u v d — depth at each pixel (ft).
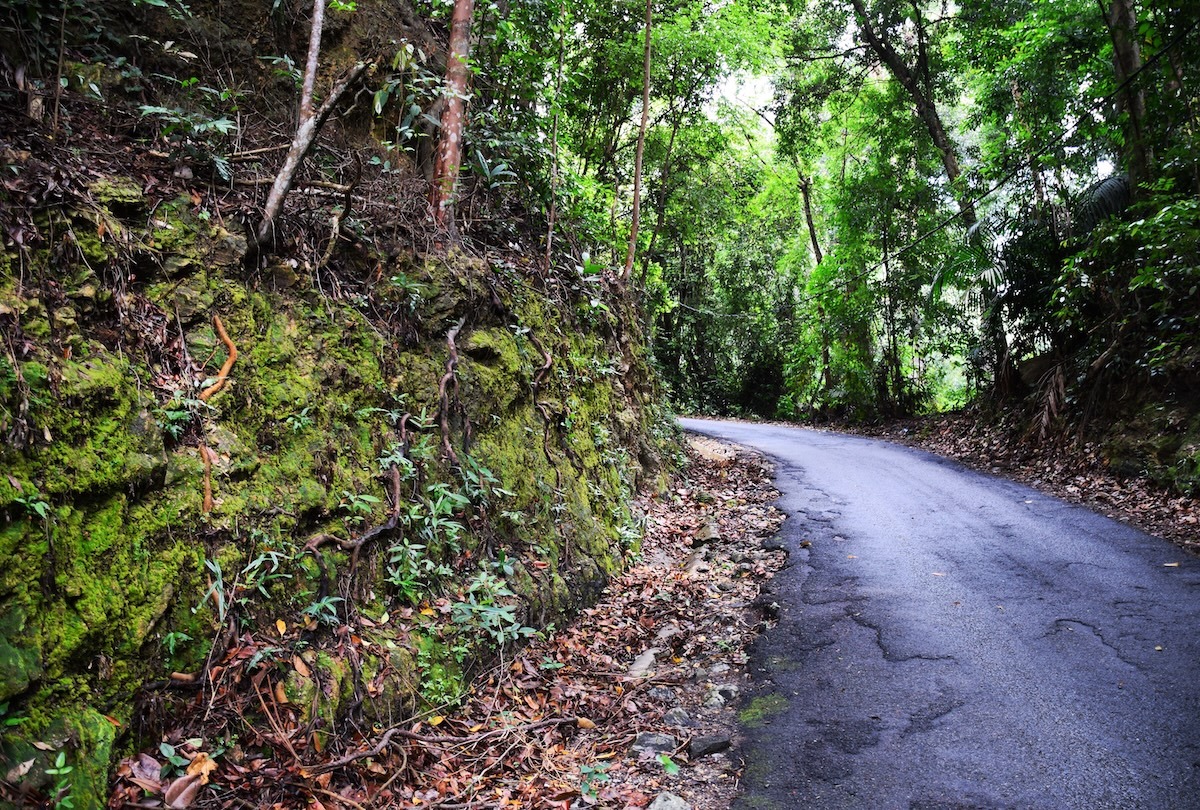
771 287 98.53
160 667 10.53
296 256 15.93
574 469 23.79
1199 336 33.27
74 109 14.05
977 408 53.21
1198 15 32.81
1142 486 31.53
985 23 52.75
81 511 10.17
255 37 18.80
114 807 9.16
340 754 11.63
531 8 26.35
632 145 53.52
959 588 21.35
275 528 12.83
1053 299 38.75
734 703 15.64
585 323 29.25
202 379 12.89
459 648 14.62
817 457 47.85
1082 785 11.77
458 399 18.65
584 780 12.52
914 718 14.33
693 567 25.23
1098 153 44.62
